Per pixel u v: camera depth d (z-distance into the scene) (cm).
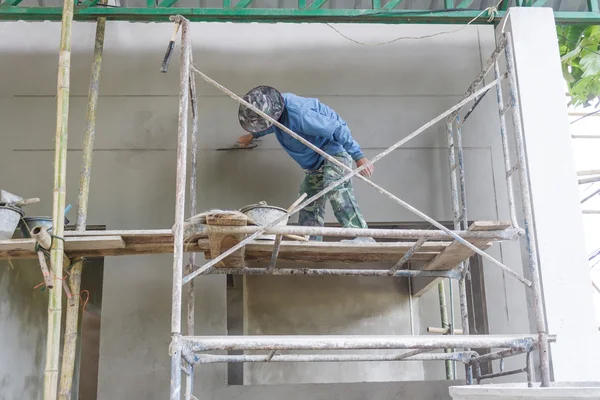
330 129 472
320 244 443
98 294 802
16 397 577
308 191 513
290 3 603
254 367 693
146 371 522
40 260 392
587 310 466
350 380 699
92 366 798
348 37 601
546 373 371
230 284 606
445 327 647
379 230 396
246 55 592
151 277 541
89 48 587
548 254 476
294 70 591
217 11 538
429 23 562
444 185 571
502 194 570
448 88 594
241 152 572
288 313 722
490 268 550
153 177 565
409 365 713
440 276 512
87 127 508
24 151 563
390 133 582
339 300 732
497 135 582
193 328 492
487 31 607
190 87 492
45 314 646
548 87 511
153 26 594
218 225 399
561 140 500
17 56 583
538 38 522
